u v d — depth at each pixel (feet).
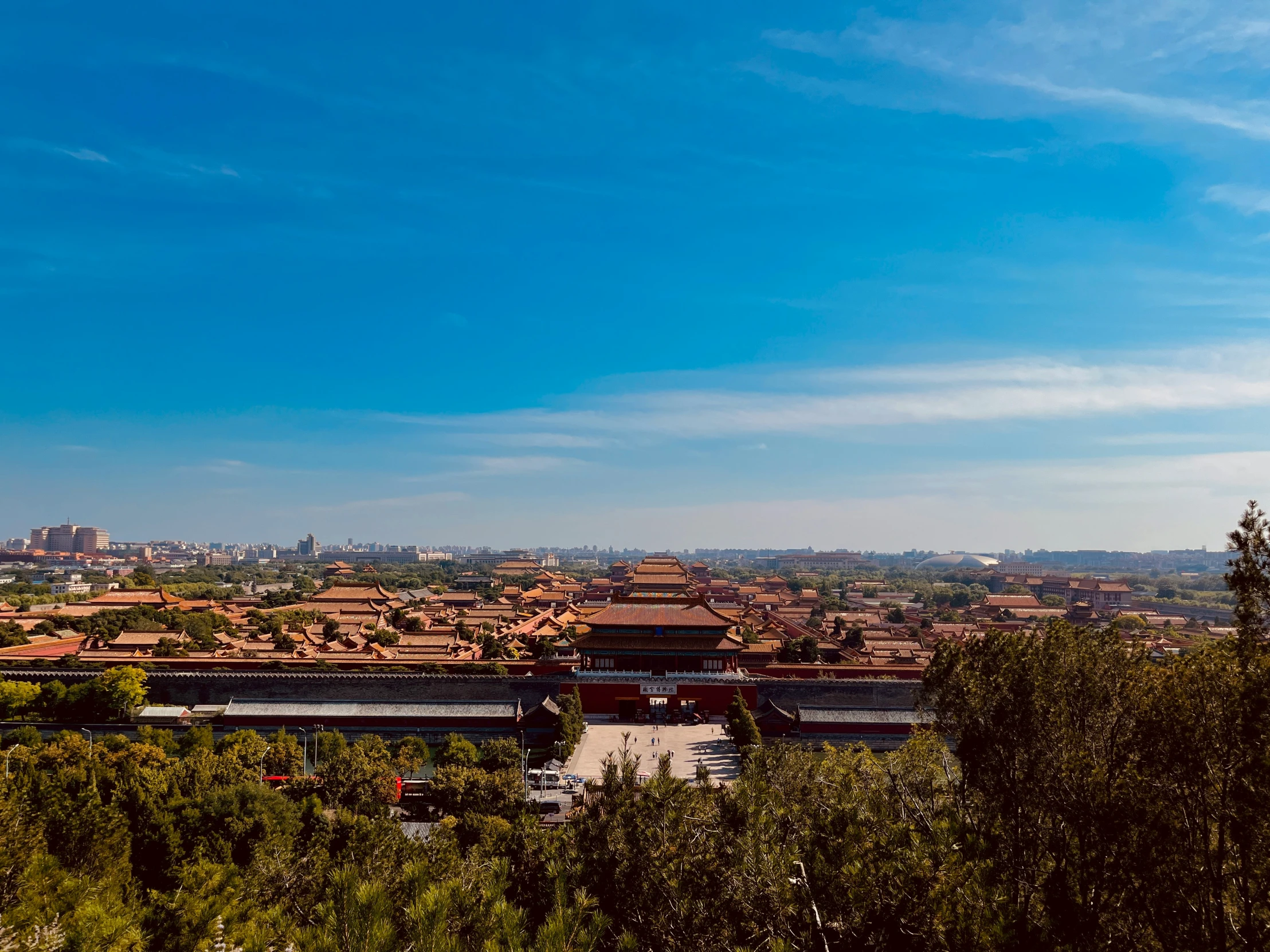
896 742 291.38
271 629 471.62
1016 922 58.03
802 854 70.44
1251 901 56.08
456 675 320.09
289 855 106.32
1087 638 80.18
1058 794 70.13
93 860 111.86
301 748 244.42
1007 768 77.05
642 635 342.44
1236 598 64.08
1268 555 61.57
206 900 80.12
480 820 141.38
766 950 63.10
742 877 67.77
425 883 70.74
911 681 319.88
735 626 434.71
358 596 628.69
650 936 66.95
